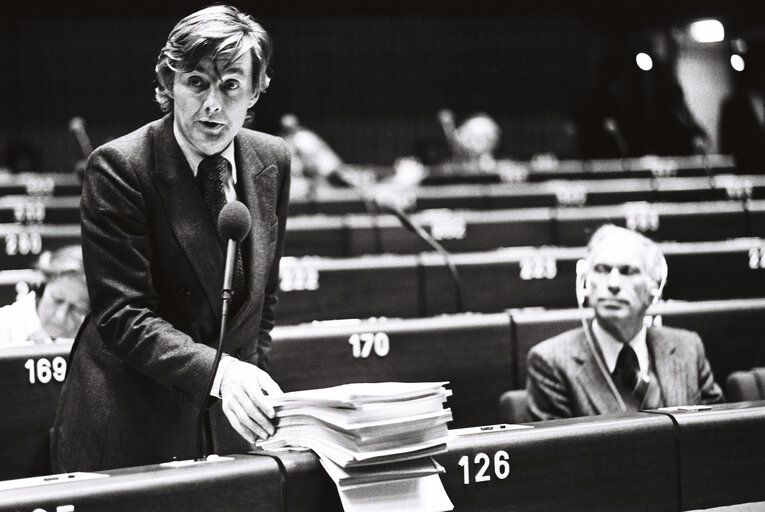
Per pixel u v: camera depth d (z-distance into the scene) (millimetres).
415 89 23188
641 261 4949
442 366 5770
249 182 3705
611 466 3176
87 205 3570
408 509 2779
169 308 3639
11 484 2590
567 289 8469
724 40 20484
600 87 20328
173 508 2596
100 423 3621
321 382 5562
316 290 7980
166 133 3637
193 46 3361
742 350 6148
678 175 15695
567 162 20328
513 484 3033
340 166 16953
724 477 3332
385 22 23016
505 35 23188
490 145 18234
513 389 5871
